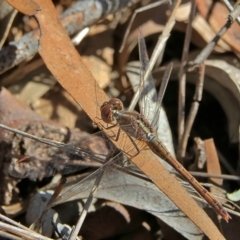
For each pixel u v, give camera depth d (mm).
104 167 330
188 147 369
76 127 362
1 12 354
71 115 363
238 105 363
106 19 372
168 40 378
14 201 342
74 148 334
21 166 335
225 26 350
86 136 340
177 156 360
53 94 364
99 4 356
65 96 364
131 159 329
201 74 351
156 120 344
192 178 337
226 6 358
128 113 337
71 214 342
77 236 333
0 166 337
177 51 379
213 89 369
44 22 330
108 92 373
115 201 340
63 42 330
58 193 333
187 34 358
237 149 363
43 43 328
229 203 344
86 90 331
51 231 335
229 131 366
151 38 372
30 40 348
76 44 357
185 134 356
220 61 366
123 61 372
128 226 345
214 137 370
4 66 347
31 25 363
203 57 349
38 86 363
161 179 326
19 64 359
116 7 360
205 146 353
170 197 324
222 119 372
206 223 324
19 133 330
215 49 367
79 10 355
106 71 372
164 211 339
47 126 343
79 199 342
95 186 328
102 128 333
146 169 328
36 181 347
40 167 336
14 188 340
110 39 374
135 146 332
